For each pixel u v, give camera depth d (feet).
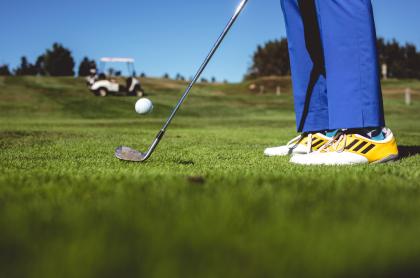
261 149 15.84
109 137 22.74
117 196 5.17
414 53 237.66
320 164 10.70
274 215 4.05
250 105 104.99
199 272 2.59
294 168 9.57
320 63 12.23
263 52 239.71
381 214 4.19
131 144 17.76
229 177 7.06
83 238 3.28
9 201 5.10
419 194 5.65
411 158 12.24
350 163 10.84
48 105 90.84
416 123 51.57
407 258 2.85
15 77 136.15
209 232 3.46
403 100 115.34
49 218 4.09
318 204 4.76
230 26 10.78
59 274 2.59
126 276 2.58
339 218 4.00
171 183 6.15
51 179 6.93
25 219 4.00
